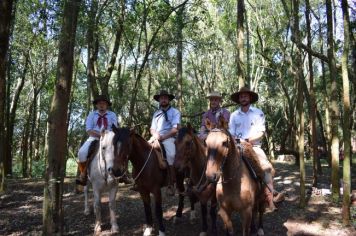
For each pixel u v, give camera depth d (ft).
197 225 23.02
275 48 67.31
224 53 84.74
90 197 30.63
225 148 14.73
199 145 19.69
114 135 19.56
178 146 18.65
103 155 20.49
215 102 22.84
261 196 18.10
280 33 61.16
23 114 84.02
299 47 26.78
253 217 19.61
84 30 33.88
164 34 44.78
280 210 25.77
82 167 22.43
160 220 20.47
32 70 60.18
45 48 53.21
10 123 48.65
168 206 27.66
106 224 23.21
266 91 86.48
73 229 22.27
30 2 38.22
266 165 18.52
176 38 40.98
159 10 37.58
